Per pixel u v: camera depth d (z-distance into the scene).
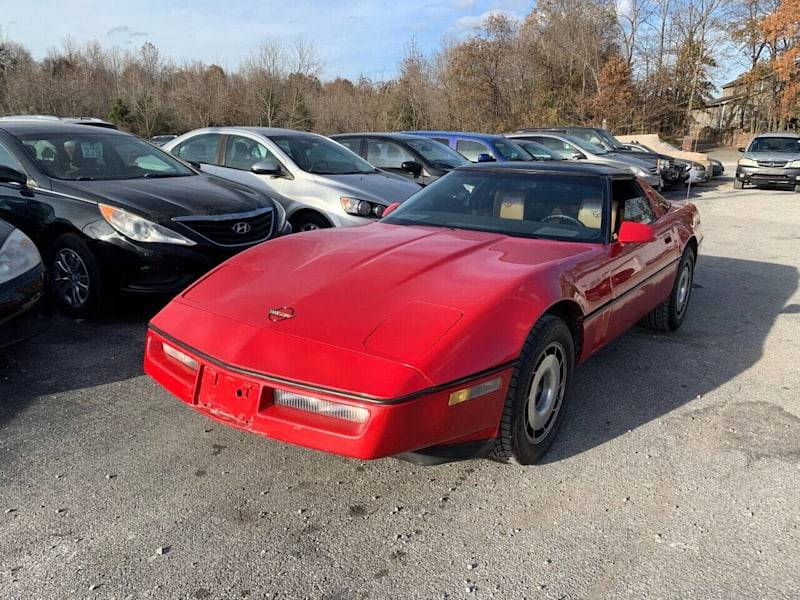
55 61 44.25
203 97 41.66
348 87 54.78
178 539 2.46
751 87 50.16
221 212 5.12
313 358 2.49
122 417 3.44
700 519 2.68
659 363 4.51
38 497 2.70
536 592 2.23
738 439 3.39
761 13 45.97
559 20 44.34
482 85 42.75
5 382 3.84
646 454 3.21
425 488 2.87
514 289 2.86
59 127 5.80
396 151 9.39
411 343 2.52
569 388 3.27
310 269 3.14
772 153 17.58
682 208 5.45
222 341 2.69
